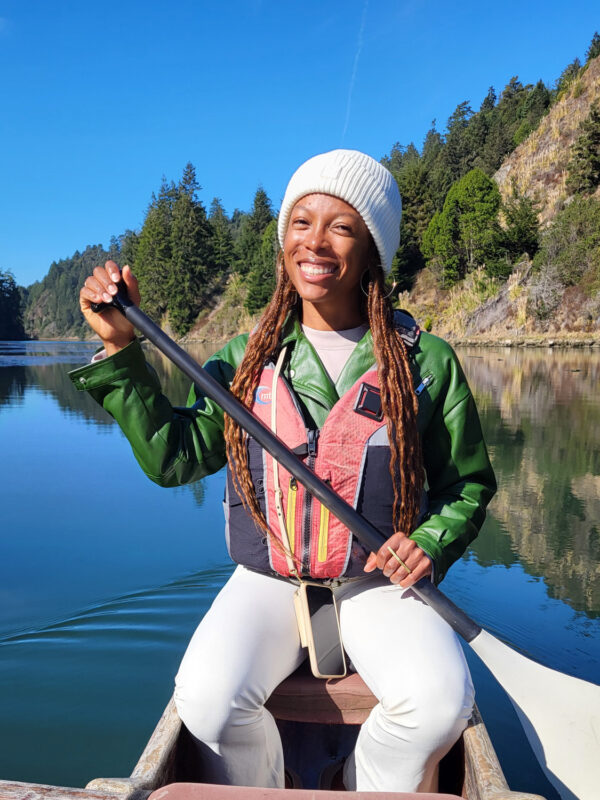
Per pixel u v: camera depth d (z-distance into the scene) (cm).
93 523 408
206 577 321
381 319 149
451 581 315
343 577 145
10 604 293
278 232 158
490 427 746
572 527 397
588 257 3034
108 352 148
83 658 246
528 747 193
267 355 152
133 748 194
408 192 4919
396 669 128
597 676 229
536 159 4344
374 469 143
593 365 1764
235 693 127
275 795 105
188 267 5919
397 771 128
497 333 3241
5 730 201
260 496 147
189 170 6025
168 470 151
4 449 638
